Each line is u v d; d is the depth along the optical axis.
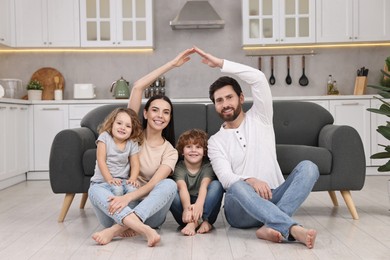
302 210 3.52
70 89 6.36
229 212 2.78
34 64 6.36
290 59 6.32
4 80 5.95
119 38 6.02
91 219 3.25
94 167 3.15
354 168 3.17
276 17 5.98
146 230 2.44
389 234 2.68
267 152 2.78
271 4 5.98
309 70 6.32
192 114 3.73
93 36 6.04
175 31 6.35
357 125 5.70
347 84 6.30
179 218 2.87
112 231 2.52
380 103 5.66
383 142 5.69
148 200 2.56
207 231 2.76
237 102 2.78
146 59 6.36
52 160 3.17
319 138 3.56
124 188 2.72
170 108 2.88
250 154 2.76
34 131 5.75
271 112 2.81
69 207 3.51
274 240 2.46
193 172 2.91
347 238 2.58
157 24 6.36
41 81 6.34
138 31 6.05
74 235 2.74
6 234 2.79
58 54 6.36
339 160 3.17
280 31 5.97
